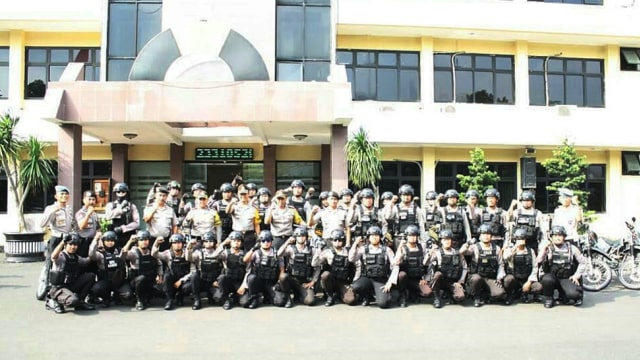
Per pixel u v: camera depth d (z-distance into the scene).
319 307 8.45
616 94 18.81
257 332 6.91
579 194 16.30
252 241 9.41
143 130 13.69
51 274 7.92
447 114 17.41
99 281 8.28
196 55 12.38
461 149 18.34
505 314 7.96
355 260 8.61
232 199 9.90
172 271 8.30
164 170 17.56
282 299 8.46
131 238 8.31
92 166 17.52
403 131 17.16
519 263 8.48
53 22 17.06
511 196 18.53
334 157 12.32
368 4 17.31
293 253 8.48
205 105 11.83
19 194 14.95
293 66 16.58
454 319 7.64
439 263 8.45
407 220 9.23
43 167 14.49
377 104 17.73
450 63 18.52
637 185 18.92
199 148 17.38
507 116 17.69
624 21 18.17
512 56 18.81
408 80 18.36
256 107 11.85
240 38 12.46
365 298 8.59
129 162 17.47
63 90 11.77
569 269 8.37
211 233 8.48
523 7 17.88
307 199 11.96
